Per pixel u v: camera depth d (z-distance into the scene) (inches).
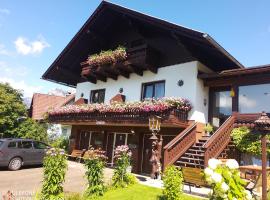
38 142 642.8
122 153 441.1
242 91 552.1
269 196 327.6
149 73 682.2
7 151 583.5
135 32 768.9
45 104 1428.4
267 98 518.9
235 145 518.0
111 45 829.8
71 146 863.7
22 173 556.7
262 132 346.6
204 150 460.8
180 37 576.7
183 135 518.9
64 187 429.7
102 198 356.5
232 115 548.4
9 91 1055.6
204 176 181.5
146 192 378.6
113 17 780.6
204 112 596.7
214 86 601.0
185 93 595.8
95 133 805.9
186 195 359.3
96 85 840.3
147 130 642.2
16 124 1017.5
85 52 874.1
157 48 682.8
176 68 628.1
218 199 171.8
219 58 597.3
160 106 546.3
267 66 490.9
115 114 645.9
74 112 766.5
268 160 484.1
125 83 739.4
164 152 479.5
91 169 382.9
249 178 431.2
